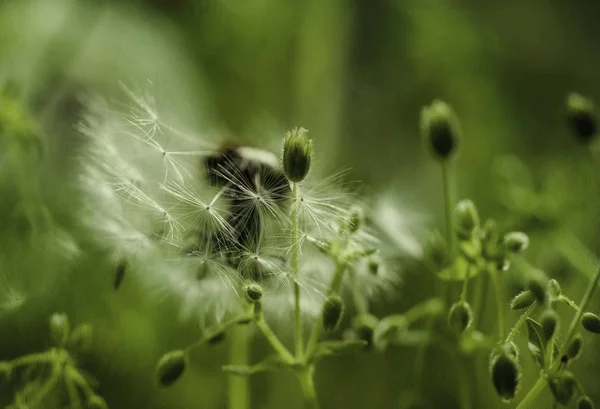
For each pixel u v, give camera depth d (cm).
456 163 37
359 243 23
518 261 24
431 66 41
